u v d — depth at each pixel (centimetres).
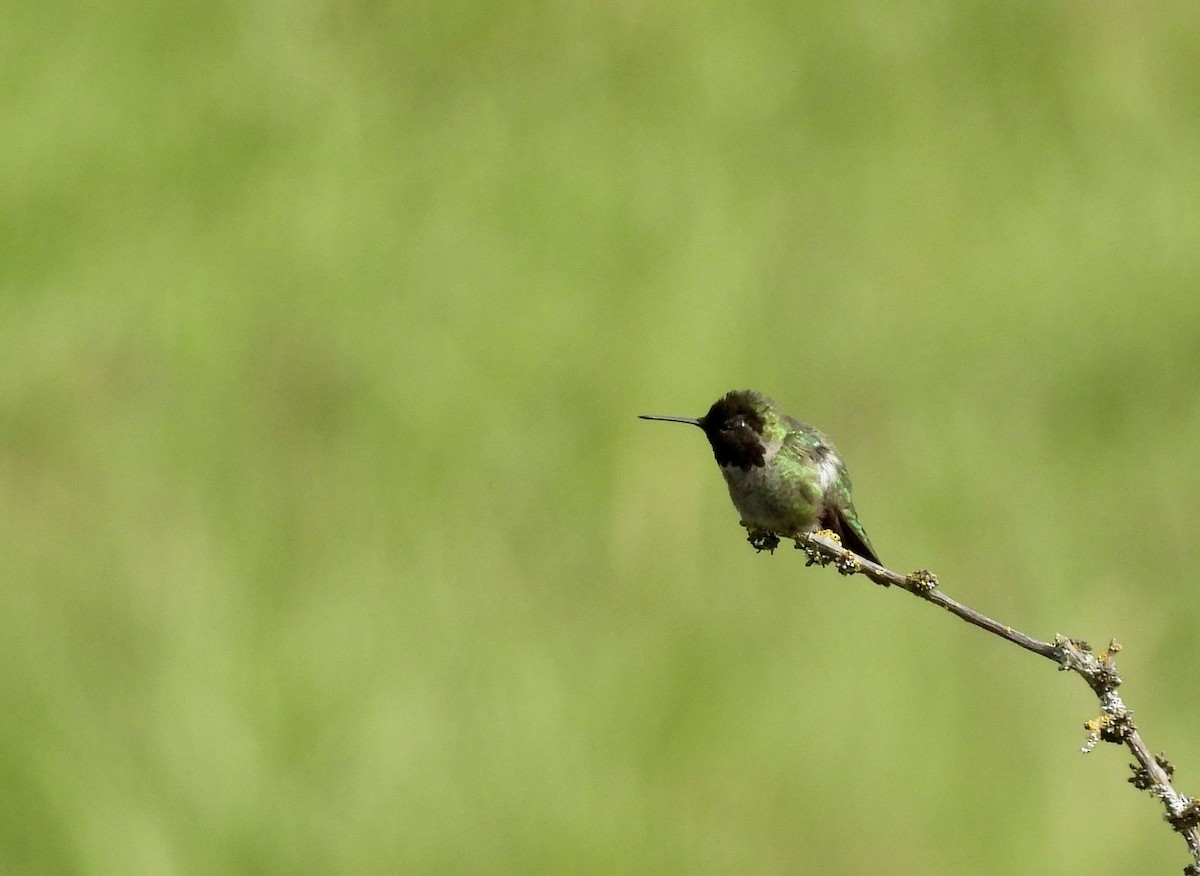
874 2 2038
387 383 1633
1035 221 1852
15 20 1964
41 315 1736
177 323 1734
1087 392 1638
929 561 1460
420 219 1841
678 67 2009
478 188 1872
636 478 1475
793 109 1983
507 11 2052
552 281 1744
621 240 1800
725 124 1961
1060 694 1307
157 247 1823
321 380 1647
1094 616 1388
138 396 1667
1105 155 1931
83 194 1866
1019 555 1454
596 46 2031
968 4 2053
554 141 1927
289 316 1725
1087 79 2003
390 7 2062
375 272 1777
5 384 1650
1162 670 1343
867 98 1984
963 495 1528
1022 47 2033
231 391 1661
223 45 2020
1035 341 1698
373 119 1962
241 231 1839
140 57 1986
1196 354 1666
